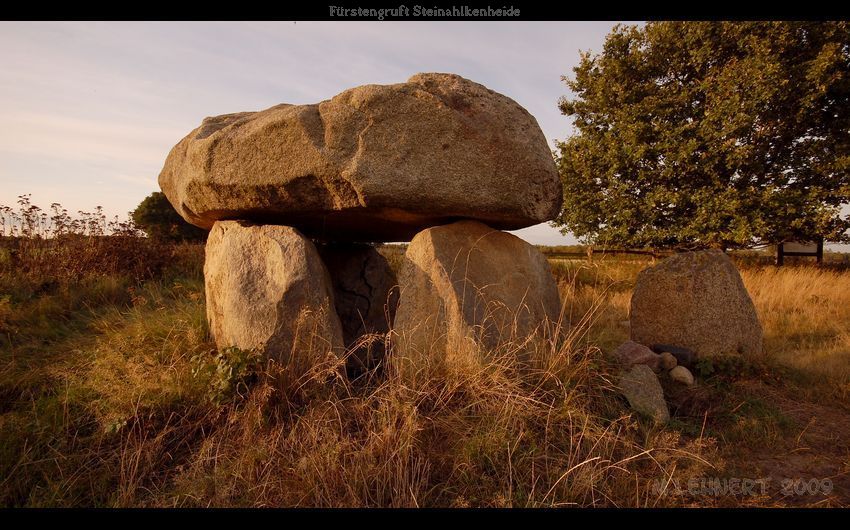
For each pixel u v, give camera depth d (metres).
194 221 4.19
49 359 3.56
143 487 2.23
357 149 3.05
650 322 4.09
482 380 2.72
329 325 3.09
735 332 3.88
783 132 9.27
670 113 9.62
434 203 3.14
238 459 2.31
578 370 2.96
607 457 2.36
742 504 2.11
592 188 10.92
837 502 2.14
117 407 2.71
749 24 8.78
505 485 2.16
